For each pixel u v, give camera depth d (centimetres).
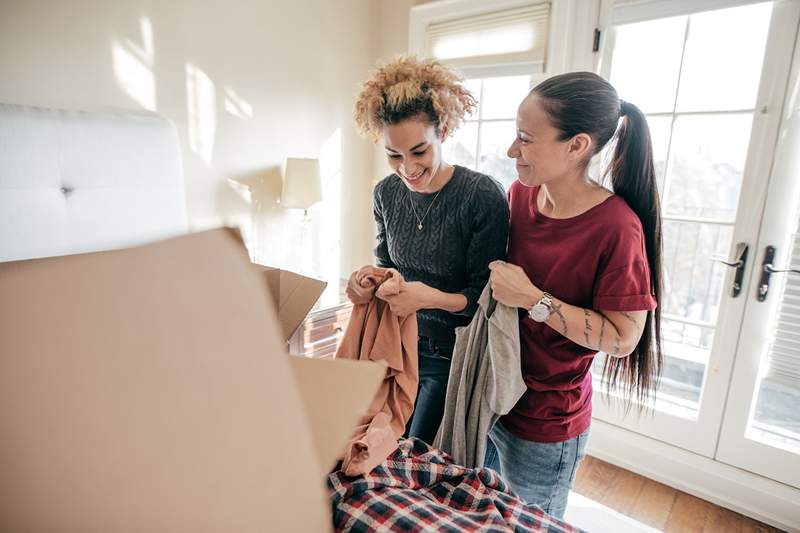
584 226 86
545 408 97
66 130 136
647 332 93
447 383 112
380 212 127
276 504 21
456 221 105
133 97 168
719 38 173
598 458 216
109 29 158
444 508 63
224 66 197
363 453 70
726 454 188
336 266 274
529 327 96
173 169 167
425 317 115
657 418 202
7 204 125
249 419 22
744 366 180
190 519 19
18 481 17
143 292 21
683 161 189
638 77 193
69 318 19
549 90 78
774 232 169
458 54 240
